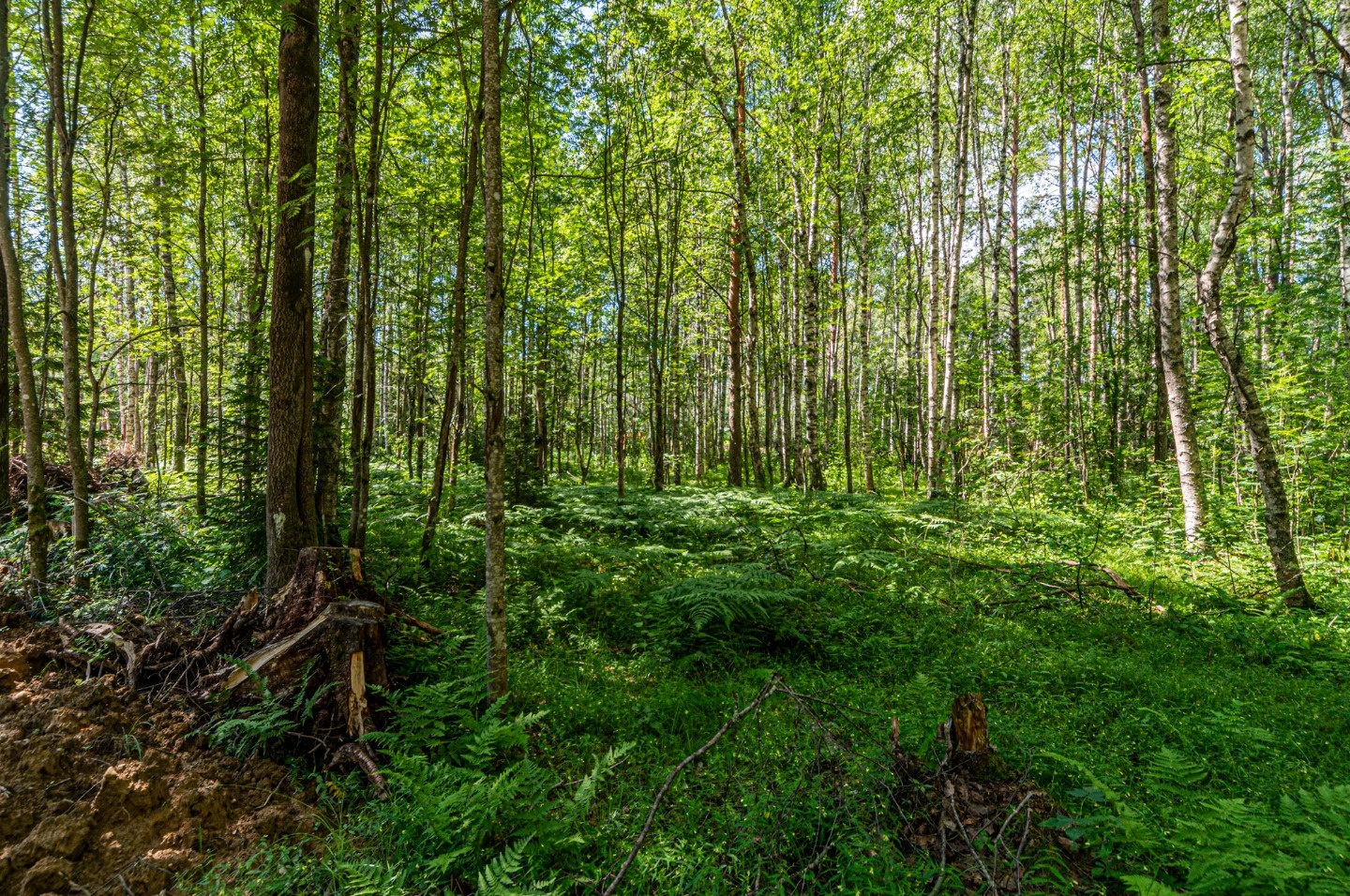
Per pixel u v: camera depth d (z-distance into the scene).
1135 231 15.95
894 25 16.77
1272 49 17.23
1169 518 11.66
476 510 11.70
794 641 6.47
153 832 3.24
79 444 6.48
